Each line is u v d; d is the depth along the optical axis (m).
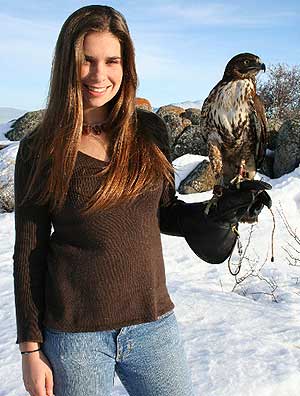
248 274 8.16
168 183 2.46
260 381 4.20
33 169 2.27
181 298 6.13
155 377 2.32
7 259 8.59
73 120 2.22
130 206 2.23
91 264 2.21
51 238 2.34
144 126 2.40
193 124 16.75
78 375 2.24
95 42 2.21
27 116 18.89
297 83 23.83
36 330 2.30
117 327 2.24
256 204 2.35
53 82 2.28
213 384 4.16
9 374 4.48
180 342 2.40
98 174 2.19
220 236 2.40
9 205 12.55
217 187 2.38
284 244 9.82
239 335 5.10
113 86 2.28
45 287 2.33
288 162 14.38
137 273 2.25
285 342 4.98
